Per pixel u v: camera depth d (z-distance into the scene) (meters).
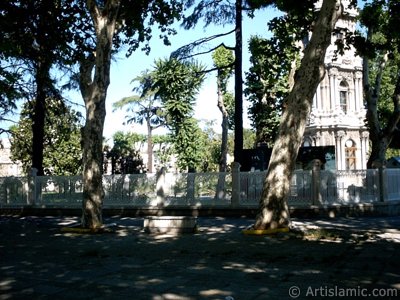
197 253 8.77
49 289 6.08
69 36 17.19
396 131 23.52
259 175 16.58
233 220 15.39
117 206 18.25
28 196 19.92
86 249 9.61
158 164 66.38
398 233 11.32
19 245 10.35
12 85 17.44
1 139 24.98
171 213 17.41
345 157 41.53
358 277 6.48
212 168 63.34
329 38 11.48
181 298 5.52
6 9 15.26
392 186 17.97
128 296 5.66
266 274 6.77
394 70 37.47
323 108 41.56
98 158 12.91
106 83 13.02
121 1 14.52
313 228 12.10
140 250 9.30
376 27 18.44
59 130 23.31
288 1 15.55
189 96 39.03
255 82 28.77
